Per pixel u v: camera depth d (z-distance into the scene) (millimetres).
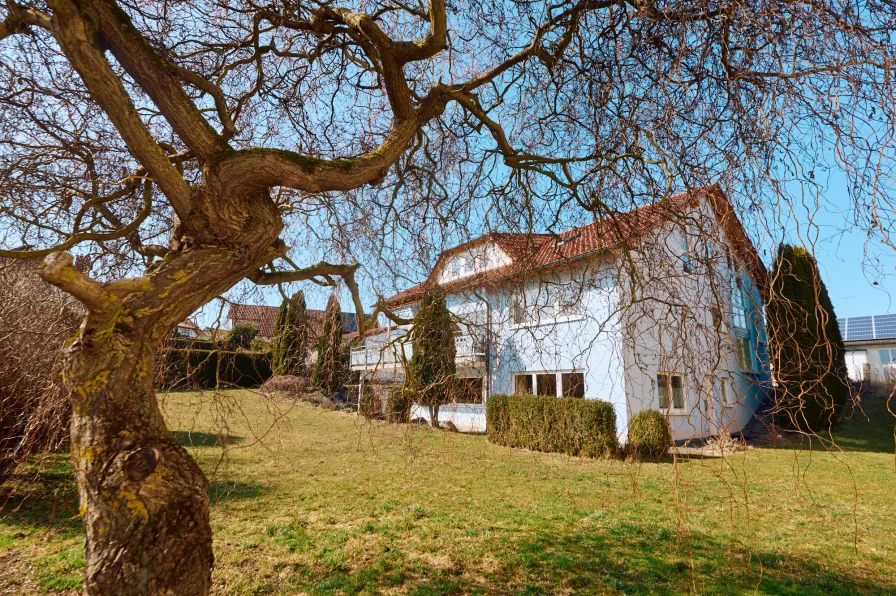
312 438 13406
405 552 5094
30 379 4848
